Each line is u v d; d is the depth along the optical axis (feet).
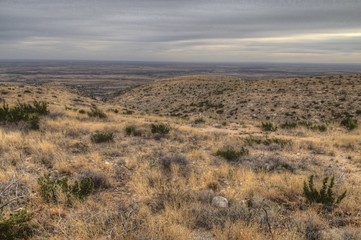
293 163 30.35
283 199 20.39
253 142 43.01
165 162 28.53
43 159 28.09
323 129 60.39
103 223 15.20
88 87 550.77
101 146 36.06
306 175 26.04
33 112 57.88
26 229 14.83
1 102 92.17
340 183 23.45
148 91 230.27
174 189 20.52
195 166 28.37
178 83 239.09
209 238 14.79
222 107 130.11
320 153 37.50
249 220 16.25
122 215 16.14
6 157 27.73
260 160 30.91
